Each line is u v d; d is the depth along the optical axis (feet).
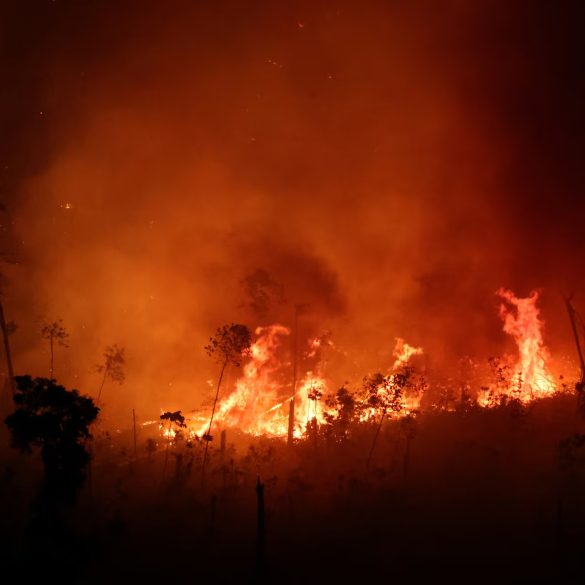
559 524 32.76
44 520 31.45
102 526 35.04
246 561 33.12
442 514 36.55
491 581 30.91
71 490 31.96
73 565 31.27
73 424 32.07
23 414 31.58
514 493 37.93
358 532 35.35
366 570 32.30
